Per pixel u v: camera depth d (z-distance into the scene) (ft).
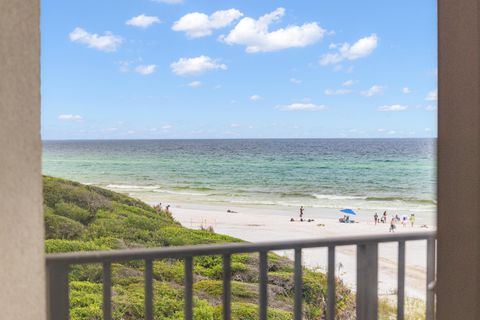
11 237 3.91
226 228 79.51
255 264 44.73
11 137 3.89
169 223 60.95
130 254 5.02
